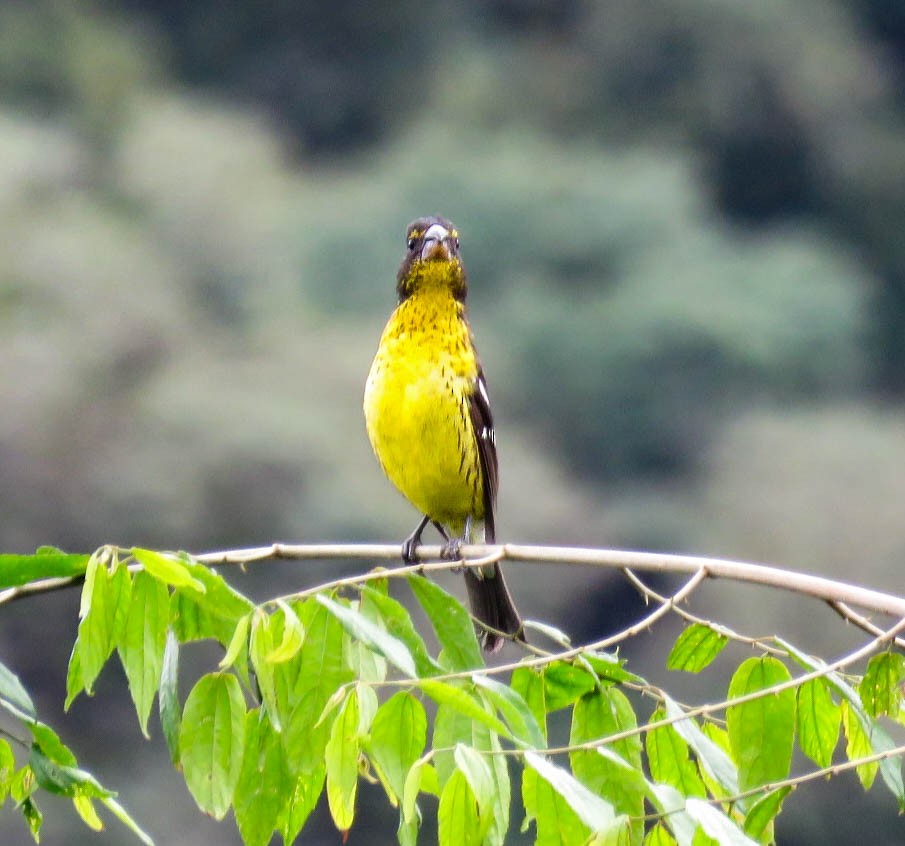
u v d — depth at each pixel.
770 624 23.22
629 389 34.00
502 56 47.03
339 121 47.47
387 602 3.64
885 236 44.62
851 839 19.67
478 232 36.53
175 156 34.72
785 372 35.22
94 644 3.62
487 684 3.46
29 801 3.82
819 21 47.22
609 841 3.14
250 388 26.41
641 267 36.59
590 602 25.39
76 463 24.42
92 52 42.09
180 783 19.69
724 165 45.16
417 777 3.30
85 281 27.39
